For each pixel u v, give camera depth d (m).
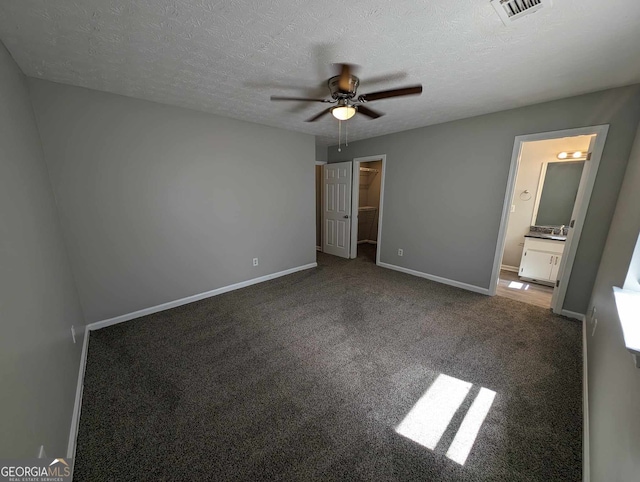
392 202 4.30
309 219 4.40
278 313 2.91
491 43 1.59
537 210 4.13
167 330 2.56
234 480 1.25
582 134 2.50
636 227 1.47
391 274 4.22
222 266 3.44
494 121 3.05
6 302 1.00
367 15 1.33
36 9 1.25
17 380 0.98
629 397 0.92
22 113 1.75
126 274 2.70
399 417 1.59
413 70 1.95
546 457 1.34
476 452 1.38
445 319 2.76
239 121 3.31
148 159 2.68
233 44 1.59
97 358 2.14
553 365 2.03
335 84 2.08
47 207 1.95
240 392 1.79
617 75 2.03
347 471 1.29
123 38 1.52
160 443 1.43
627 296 1.39
